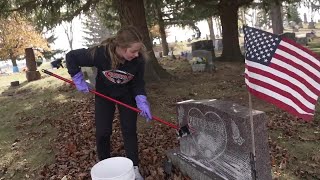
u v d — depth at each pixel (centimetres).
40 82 1286
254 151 311
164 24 2009
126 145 396
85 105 818
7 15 1004
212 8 1562
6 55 2903
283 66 288
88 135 582
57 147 551
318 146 485
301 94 288
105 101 390
